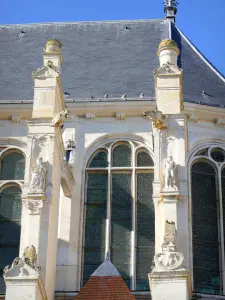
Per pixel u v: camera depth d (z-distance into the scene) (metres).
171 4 57.28
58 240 43.50
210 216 44.34
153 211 44.56
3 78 50.50
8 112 46.50
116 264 43.34
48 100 42.19
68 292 41.47
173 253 35.19
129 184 45.25
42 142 40.72
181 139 40.31
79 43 53.78
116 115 46.50
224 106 46.88
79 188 45.03
